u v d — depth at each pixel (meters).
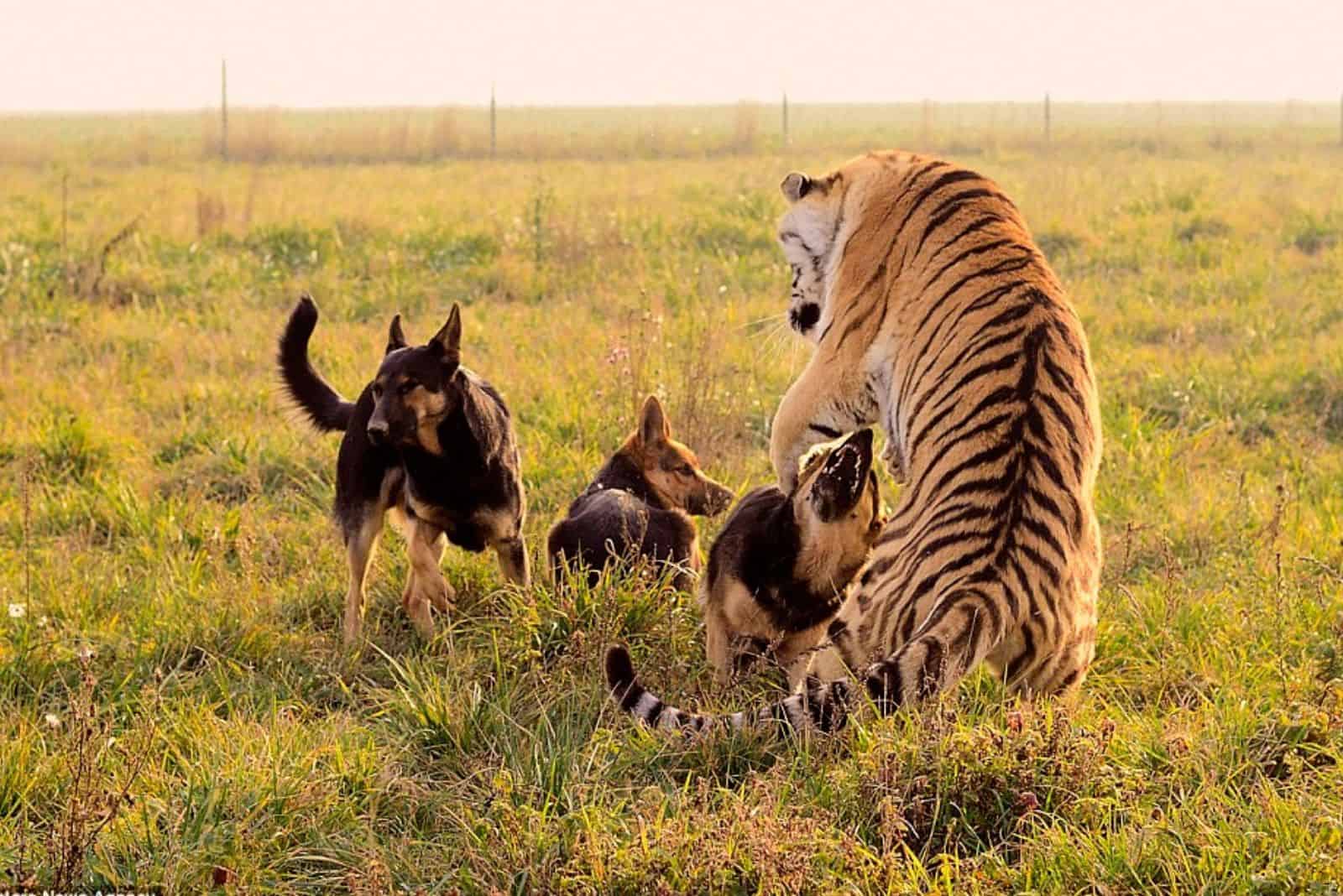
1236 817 6.07
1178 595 8.68
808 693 6.74
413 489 8.84
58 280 19.80
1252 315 17.48
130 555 10.31
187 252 22.88
